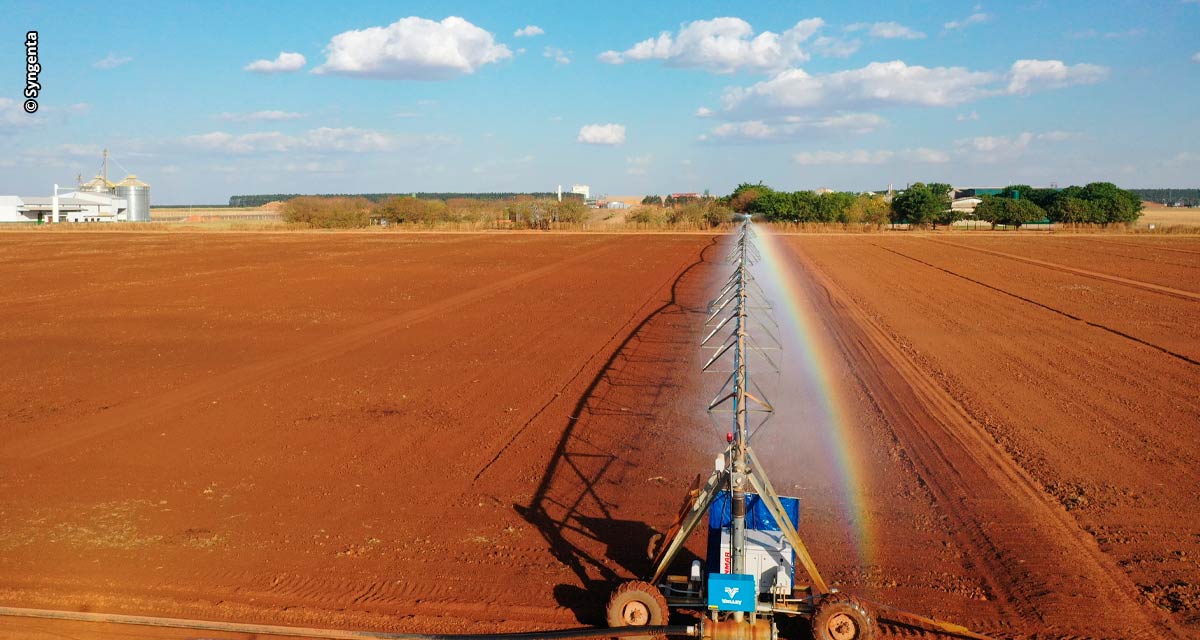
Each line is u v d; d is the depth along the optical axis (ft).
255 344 75.61
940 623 26.17
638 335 79.66
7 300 103.19
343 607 28.32
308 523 35.70
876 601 28.19
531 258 163.43
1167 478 39.58
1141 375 60.85
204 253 175.73
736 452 24.91
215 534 34.58
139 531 34.91
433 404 55.11
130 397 57.21
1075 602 28.07
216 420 51.60
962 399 54.39
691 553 32.35
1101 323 83.97
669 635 26.50
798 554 25.57
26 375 63.62
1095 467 41.19
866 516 35.58
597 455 44.52
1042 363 65.16
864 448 44.65
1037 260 155.43
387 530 34.88
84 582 30.27
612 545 33.32
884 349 71.00
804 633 26.45
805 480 40.04
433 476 41.47
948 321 85.66
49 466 43.29
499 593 29.30
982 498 37.37
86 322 87.20
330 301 102.58
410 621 27.35
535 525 35.32
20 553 32.73
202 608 28.27
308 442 47.09
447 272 136.36
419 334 80.53
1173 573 30.07
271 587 29.81
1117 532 33.58
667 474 41.55
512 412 53.01
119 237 236.84
